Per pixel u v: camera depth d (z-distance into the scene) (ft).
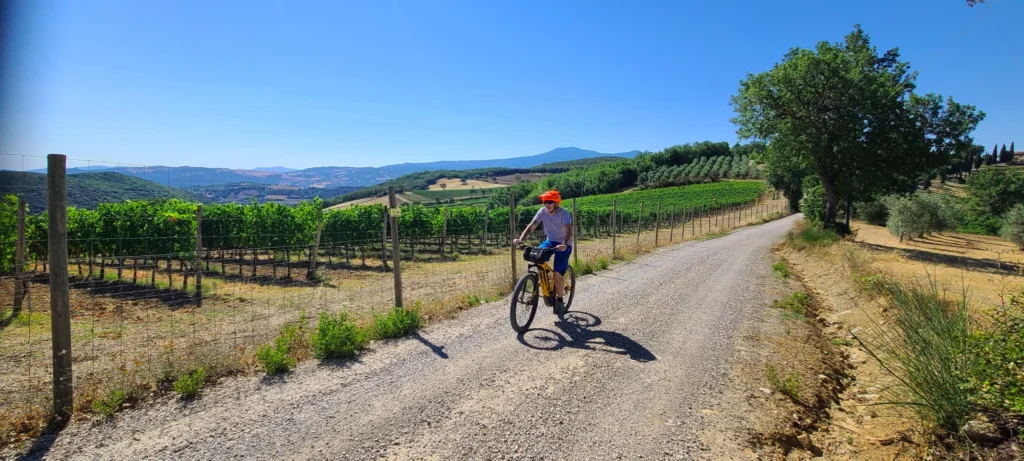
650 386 12.49
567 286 19.80
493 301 22.86
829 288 31.55
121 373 12.63
